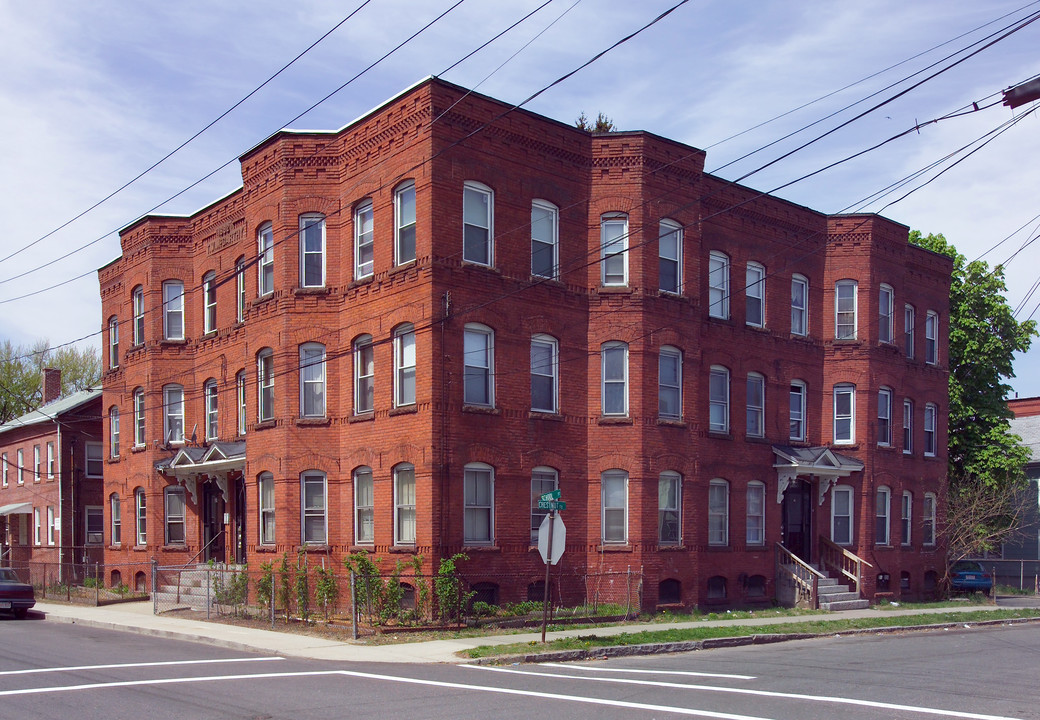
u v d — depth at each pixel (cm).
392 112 2458
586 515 2591
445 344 2331
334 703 1291
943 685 1482
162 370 3284
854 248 3231
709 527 2820
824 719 1182
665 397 2692
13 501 4834
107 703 1275
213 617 2542
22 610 2884
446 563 2250
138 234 3384
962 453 4075
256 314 2755
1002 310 4022
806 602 2862
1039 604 3497
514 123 2505
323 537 2570
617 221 2655
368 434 2477
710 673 1628
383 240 2477
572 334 2600
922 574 3409
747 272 3012
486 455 2384
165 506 3262
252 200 2806
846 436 3198
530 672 1642
